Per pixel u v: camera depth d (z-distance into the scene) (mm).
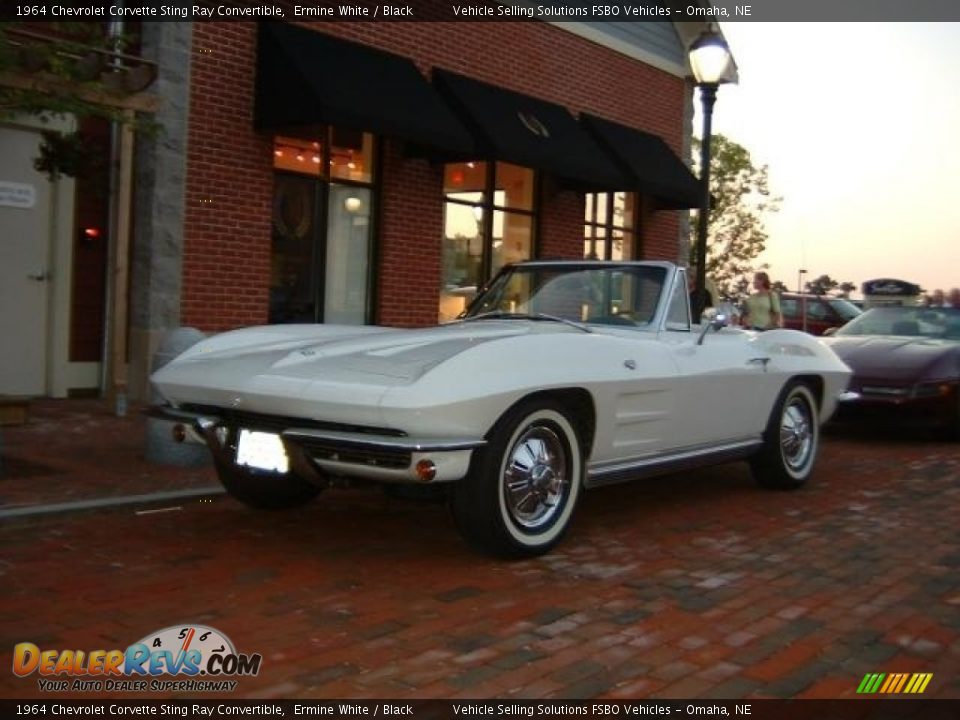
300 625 3973
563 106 13305
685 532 5699
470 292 12359
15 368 9141
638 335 5984
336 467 4598
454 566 4859
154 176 8938
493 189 12531
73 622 3941
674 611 4266
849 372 7504
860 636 4016
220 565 4758
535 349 4844
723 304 10586
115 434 7707
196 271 9320
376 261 11148
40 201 9164
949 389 9391
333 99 9188
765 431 6727
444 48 11570
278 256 10180
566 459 5094
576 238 13773
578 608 4270
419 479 4359
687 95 15742
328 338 5598
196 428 5055
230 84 9438
